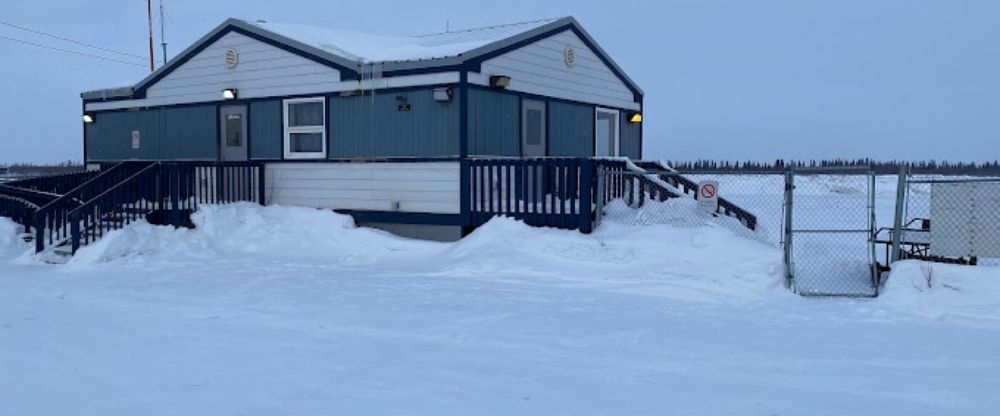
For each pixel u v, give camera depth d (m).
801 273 10.62
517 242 12.05
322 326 8.12
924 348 7.08
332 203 14.92
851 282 10.21
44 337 7.75
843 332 7.73
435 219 13.75
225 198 15.38
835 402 5.55
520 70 14.69
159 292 10.30
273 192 15.62
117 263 12.92
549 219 12.63
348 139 14.62
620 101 18.14
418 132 13.83
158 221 14.92
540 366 6.53
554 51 15.71
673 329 7.86
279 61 15.36
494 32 15.76
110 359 6.86
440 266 12.00
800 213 23.02
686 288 9.82
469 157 13.43
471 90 13.47
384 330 7.89
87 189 14.80
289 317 8.59
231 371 6.43
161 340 7.57
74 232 13.55
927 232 10.13
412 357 6.83
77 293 10.32
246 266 12.52
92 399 5.72
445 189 13.62
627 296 9.65
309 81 14.98
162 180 14.83
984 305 8.62
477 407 5.45
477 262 11.55
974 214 9.55
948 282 9.01
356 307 9.06
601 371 6.37
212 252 13.68
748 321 8.23
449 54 13.56
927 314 8.50
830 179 46.16
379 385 5.99
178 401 5.64
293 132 15.35
